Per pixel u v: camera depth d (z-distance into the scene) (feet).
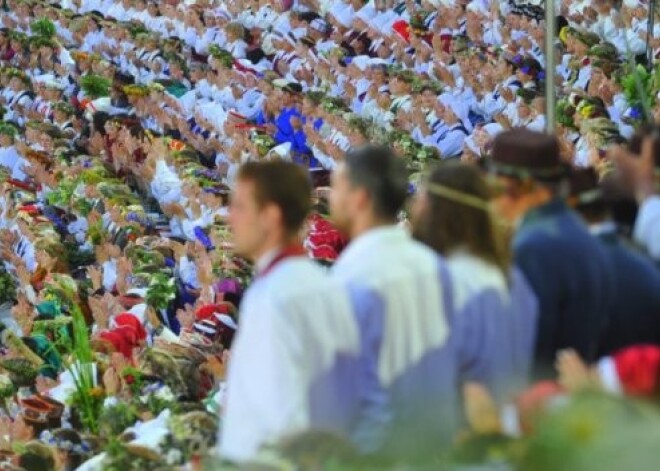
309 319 38.42
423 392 39.01
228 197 114.21
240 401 38.52
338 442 35.47
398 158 41.11
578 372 34.86
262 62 156.46
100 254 106.52
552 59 75.31
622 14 123.54
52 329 88.02
